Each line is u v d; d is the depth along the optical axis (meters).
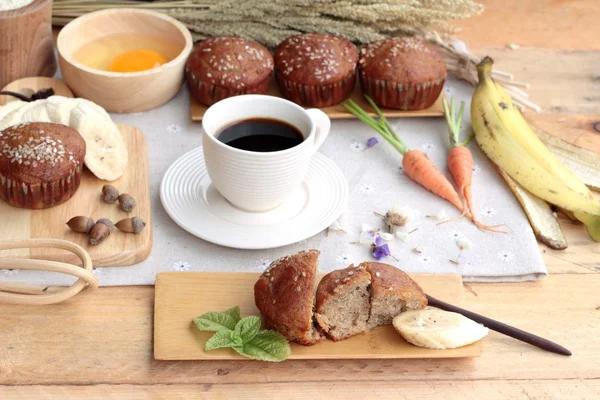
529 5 1.29
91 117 0.96
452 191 0.98
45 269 0.84
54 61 1.11
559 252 0.96
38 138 0.92
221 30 1.12
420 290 0.86
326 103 1.07
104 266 0.91
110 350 0.85
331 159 1.03
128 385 0.83
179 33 1.09
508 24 1.25
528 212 0.98
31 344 0.85
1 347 0.84
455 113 1.10
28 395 0.81
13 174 0.90
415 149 1.03
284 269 0.84
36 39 1.06
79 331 0.86
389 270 0.86
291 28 1.13
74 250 0.86
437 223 0.97
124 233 0.92
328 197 0.96
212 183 0.97
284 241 0.91
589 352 0.87
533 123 1.09
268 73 1.06
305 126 0.93
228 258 0.92
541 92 1.13
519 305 0.90
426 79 1.05
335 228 0.95
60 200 0.93
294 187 0.93
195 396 0.82
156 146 1.03
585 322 0.89
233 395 0.82
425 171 0.99
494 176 1.03
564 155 1.04
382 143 1.06
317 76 1.05
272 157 0.88
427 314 0.85
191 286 0.88
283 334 0.84
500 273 0.92
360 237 0.94
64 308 0.87
